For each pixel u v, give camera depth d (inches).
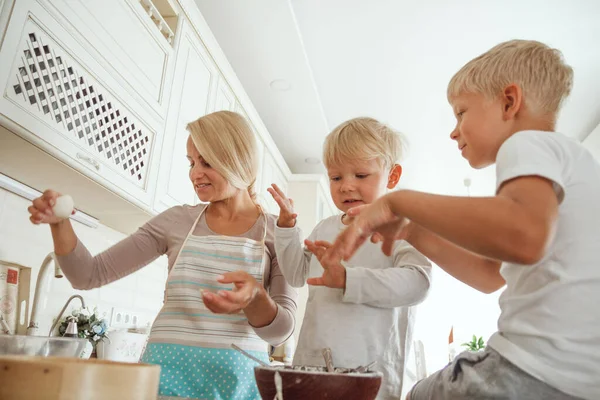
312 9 96.4
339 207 39.1
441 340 230.8
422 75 116.1
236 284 27.7
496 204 19.1
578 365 19.9
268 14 95.0
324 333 33.8
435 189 186.1
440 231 20.3
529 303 21.7
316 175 157.8
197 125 42.5
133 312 80.0
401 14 96.3
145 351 37.9
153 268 87.9
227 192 42.1
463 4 92.9
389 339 33.5
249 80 118.4
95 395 17.7
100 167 54.0
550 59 26.0
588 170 22.0
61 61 48.3
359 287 31.6
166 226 43.4
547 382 20.1
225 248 39.9
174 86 74.9
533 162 19.7
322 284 32.1
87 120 52.2
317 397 20.1
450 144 148.9
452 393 22.9
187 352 35.8
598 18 95.1
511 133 25.3
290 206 37.3
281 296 40.3
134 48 62.7
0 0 41.0
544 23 97.5
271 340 36.4
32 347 31.8
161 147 69.5
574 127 137.3
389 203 22.1
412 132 143.4
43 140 45.2
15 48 42.1
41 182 55.2
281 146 153.6
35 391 17.2
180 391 34.4
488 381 21.4
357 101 129.5
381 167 38.7
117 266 41.3
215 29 100.9
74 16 50.0
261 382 21.5
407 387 183.9
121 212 66.7
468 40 103.0
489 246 19.1
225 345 36.5
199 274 38.7
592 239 21.1
